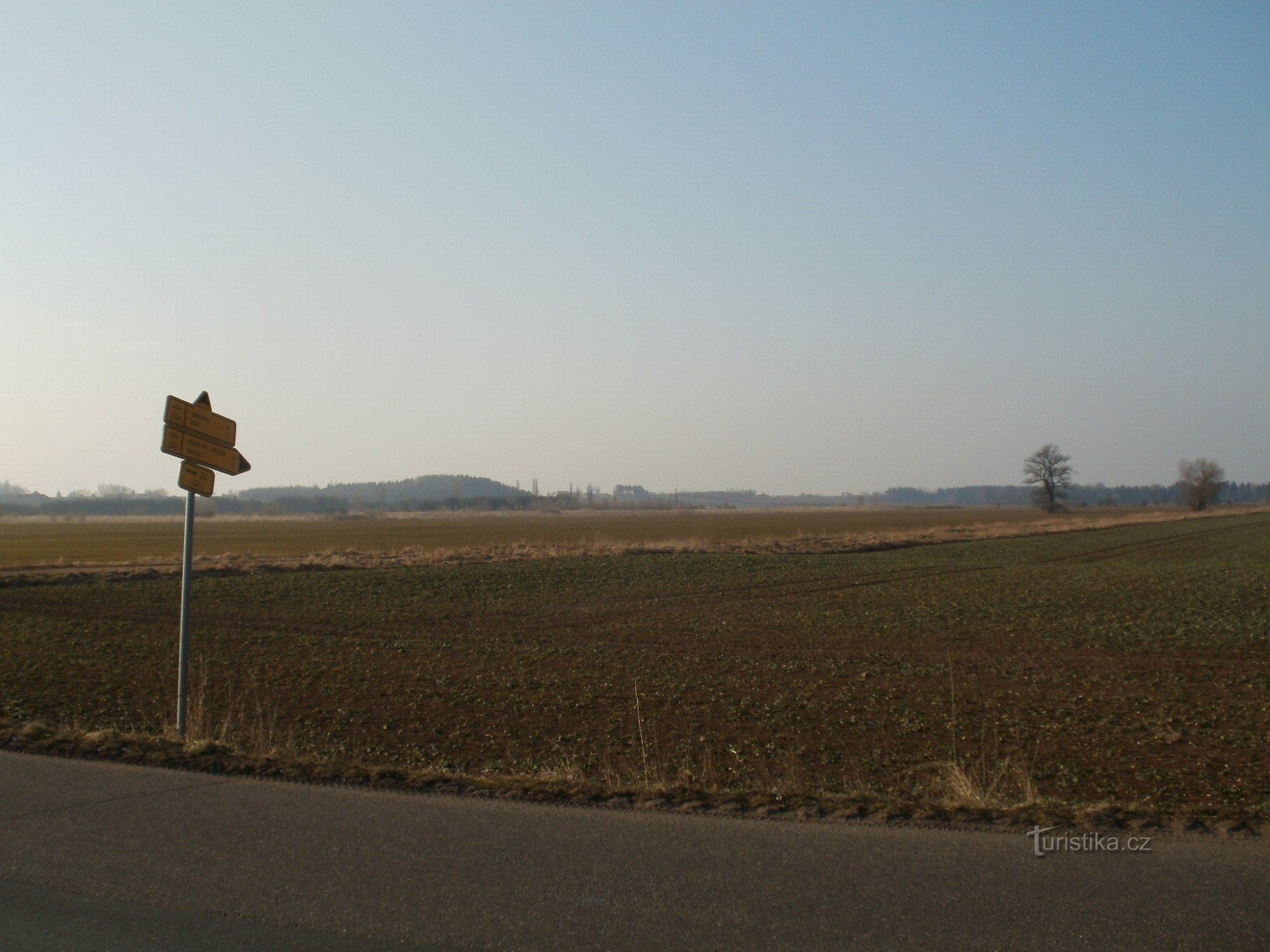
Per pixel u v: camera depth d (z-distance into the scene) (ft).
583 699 45.11
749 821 18.95
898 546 182.60
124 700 43.62
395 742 36.40
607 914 14.38
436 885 15.56
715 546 167.43
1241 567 129.49
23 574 109.81
